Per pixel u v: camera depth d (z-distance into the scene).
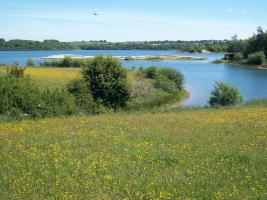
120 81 51.16
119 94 51.34
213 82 93.69
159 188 12.12
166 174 13.69
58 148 17.31
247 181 12.98
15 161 15.05
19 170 13.81
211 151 17.22
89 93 42.66
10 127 24.23
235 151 17.03
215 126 24.75
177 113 34.69
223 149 17.67
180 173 13.80
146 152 16.70
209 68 145.50
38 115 32.28
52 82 61.53
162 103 58.69
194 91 78.06
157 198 11.21
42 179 12.88
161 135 21.27
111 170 14.05
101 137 20.44
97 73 50.62
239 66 158.62
